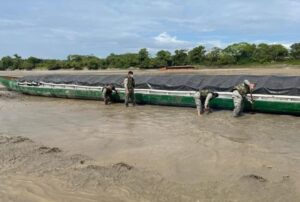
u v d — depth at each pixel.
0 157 9.17
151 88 18.22
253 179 7.22
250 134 11.23
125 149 10.00
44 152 9.63
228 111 15.36
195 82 17.16
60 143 10.95
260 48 55.06
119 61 63.81
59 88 22.44
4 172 8.02
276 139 10.55
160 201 6.38
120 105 18.72
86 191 6.86
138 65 60.84
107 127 13.19
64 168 8.22
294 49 52.53
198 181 7.36
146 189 6.93
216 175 7.67
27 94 24.88
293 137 10.73
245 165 8.24
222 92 15.60
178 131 12.02
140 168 8.25
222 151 9.38
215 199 6.42
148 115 15.52
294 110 13.84
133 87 18.12
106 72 52.59
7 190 7.01
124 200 6.45
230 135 11.17
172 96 17.28
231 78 16.39
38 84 23.66
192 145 10.08
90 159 9.09
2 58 82.38
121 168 8.11
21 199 6.59
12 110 18.22
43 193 6.82
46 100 22.23
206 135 11.19
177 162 8.64
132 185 7.12
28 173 7.92
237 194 6.60
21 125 14.06
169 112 16.08
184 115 15.09
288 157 8.80
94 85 20.73
